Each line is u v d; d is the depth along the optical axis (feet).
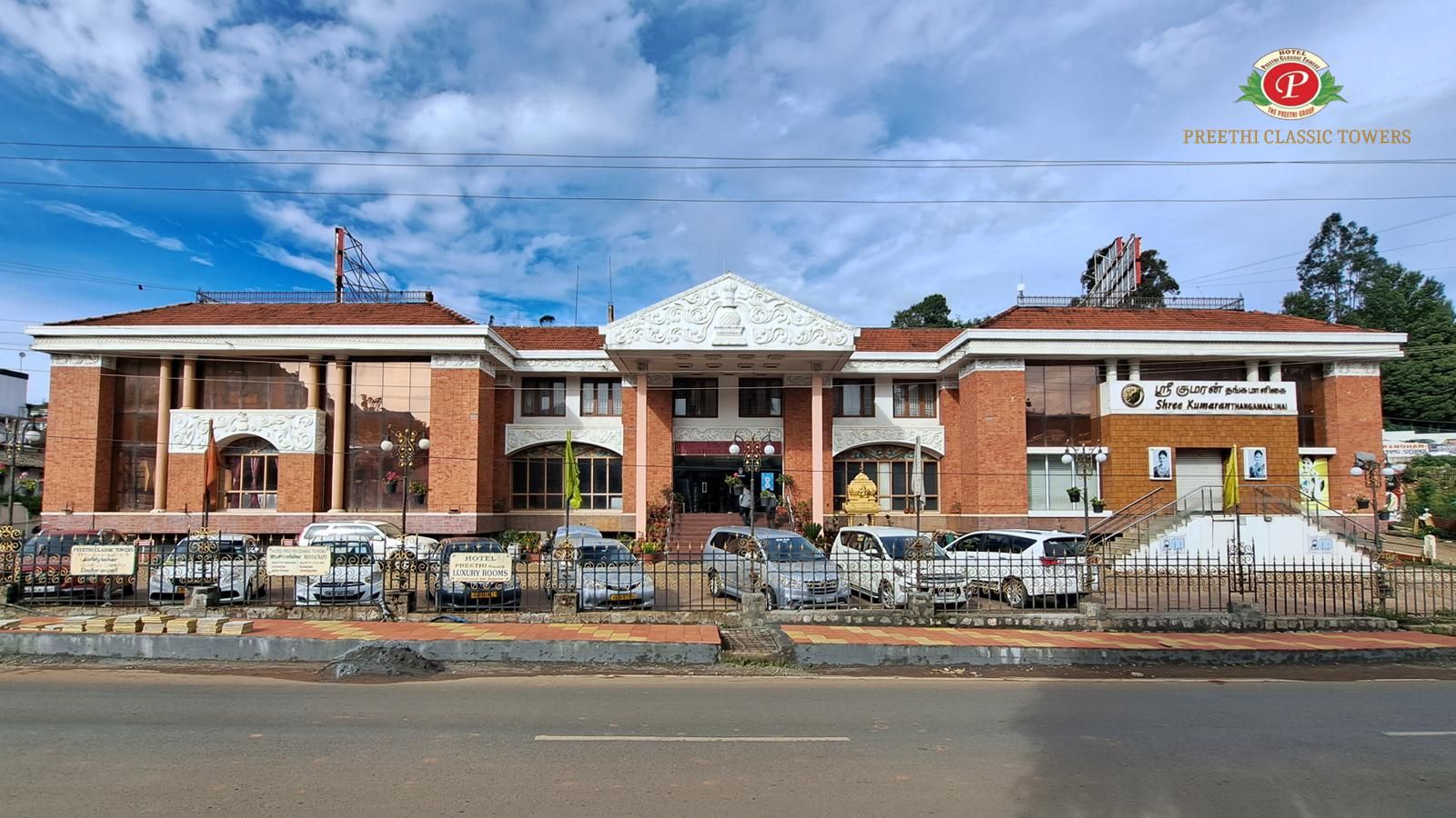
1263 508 83.35
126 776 20.27
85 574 51.49
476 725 25.68
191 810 17.90
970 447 98.07
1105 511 93.71
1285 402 94.22
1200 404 93.76
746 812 18.07
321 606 48.85
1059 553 58.03
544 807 18.20
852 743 23.90
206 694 30.45
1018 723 26.84
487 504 98.84
